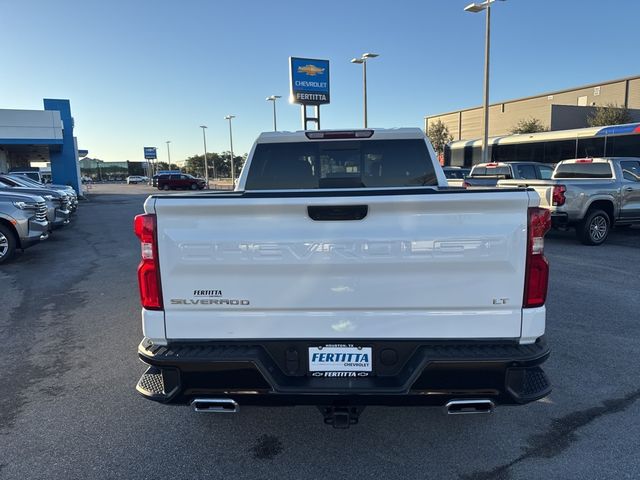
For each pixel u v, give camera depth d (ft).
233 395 8.82
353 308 8.68
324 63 128.36
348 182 15.66
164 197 8.77
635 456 10.07
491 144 85.40
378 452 10.35
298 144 15.55
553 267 28.25
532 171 52.34
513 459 10.04
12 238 32.50
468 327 8.64
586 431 11.05
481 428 11.25
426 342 8.71
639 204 37.63
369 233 8.47
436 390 8.58
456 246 8.41
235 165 315.78
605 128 64.85
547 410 12.02
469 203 8.32
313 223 8.51
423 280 8.55
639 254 32.73
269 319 8.82
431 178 15.58
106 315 20.58
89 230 52.01
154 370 9.74
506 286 8.53
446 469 9.74
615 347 15.96
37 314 20.84
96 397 13.12
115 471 9.82
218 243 8.59
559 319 18.75
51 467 9.98
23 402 12.87
